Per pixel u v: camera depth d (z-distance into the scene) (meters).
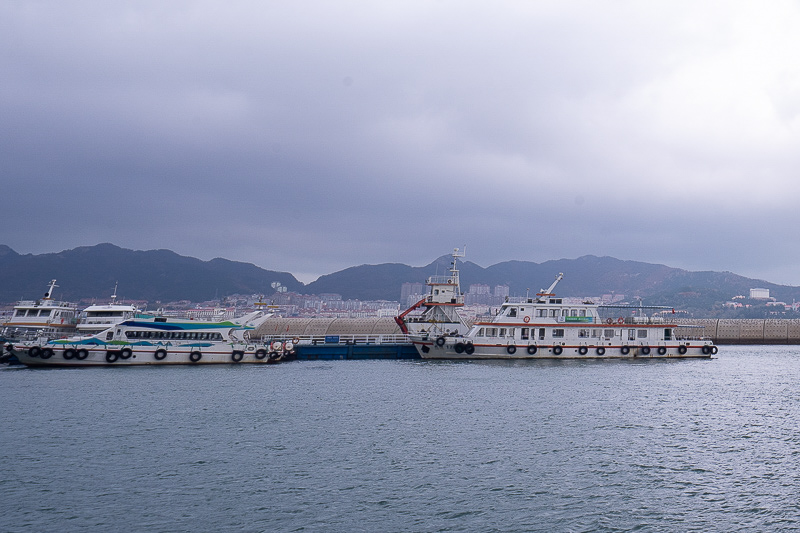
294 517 28.61
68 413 48.97
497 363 84.94
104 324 81.56
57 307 85.75
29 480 33.09
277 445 40.34
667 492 32.53
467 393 60.09
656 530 27.78
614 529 27.81
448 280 100.38
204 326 81.00
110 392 58.34
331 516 28.77
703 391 64.44
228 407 52.12
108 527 27.31
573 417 49.88
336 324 139.12
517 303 89.12
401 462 36.94
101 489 31.91
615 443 42.12
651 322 95.00
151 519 28.22
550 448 40.50
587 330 90.31
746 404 57.56
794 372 83.69
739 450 40.88
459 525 27.92
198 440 41.34
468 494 31.78
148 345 77.50
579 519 28.83
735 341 155.75
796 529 28.03
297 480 33.56
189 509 29.41
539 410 52.31
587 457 38.59
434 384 65.75
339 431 44.16
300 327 138.62
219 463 36.38
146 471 34.81
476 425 46.53
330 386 63.91
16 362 78.38
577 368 80.69
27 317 84.75
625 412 52.31
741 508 30.47
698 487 33.38
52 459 36.78
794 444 42.69
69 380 65.12
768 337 154.75
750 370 84.88
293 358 91.31
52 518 28.23
